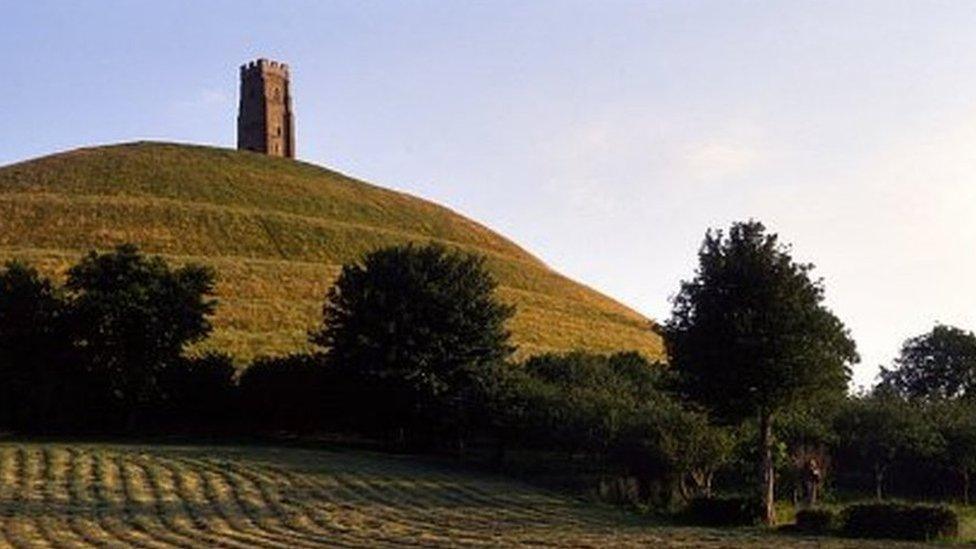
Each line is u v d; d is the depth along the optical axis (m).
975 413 63.31
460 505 46.00
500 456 62.41
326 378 73.94
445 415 65.88
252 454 61.62
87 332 72.81
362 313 71.81
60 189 141.62
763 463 43.38
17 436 68.94
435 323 71.31
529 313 126.12
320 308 113.19
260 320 105.50
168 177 150.88
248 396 74.69
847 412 59.34
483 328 72.31
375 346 70.44
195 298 75.50
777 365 41.69
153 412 74.69
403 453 68.94
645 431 50.53
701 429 49.06
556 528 39.25
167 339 73.88
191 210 137.88
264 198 150.25
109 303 72.50
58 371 72.81
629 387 66.12
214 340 95.88
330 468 56.78
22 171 150.62
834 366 42.56
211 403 74.38
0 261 110.81
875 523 37.91
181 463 55.59
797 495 51.78
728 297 43.00
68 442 65.75
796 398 42.59
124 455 57.72
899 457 59.50
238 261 124.06
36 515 39.00
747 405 42.91
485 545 33.81
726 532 38.66
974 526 40.03
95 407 73.00
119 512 40.50
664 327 44.94
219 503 43.91
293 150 187.12
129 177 148.88
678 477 49.12
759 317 42.31
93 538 34.38
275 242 134.12
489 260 148.12
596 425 55.12
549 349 111.69
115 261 75.12
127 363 72.38
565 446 58.09
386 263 73.50
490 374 65.44
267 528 37.72
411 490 50.34
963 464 58.75
